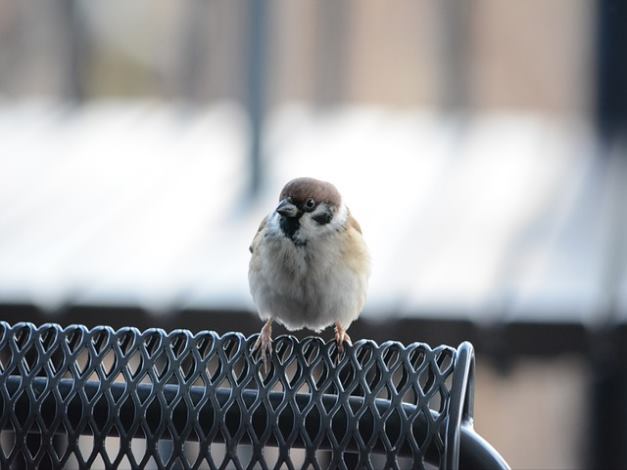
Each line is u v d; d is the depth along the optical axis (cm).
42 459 419
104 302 1137
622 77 1784
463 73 1839
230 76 1905
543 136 1767
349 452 394
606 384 1232
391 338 1116
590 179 1602
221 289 1160
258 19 1688
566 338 1127
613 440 1253
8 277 1216
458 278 1230
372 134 1739
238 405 397
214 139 1775
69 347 414
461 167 1648
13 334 415
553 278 1228
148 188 1606
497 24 1827
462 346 386
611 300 1154
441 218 1460
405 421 379
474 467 368
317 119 1803
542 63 1823
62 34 1953
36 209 1529
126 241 1375
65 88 1973
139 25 1933
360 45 1834
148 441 395
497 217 1458
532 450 1279
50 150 1784
